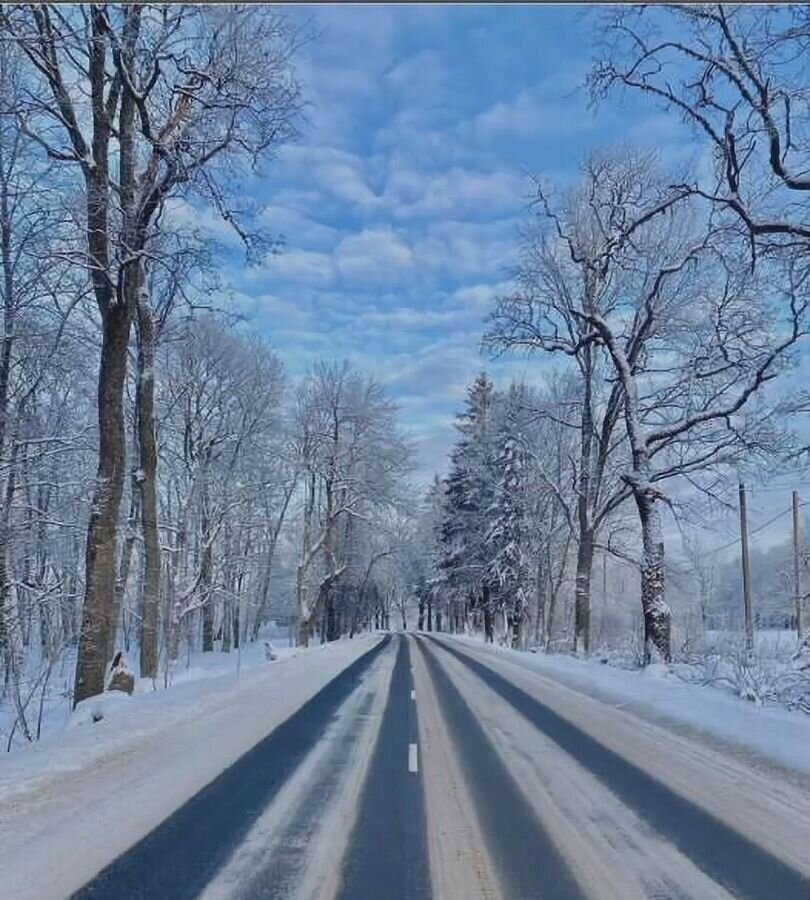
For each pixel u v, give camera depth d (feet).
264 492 147.33
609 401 97.76
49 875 17.16
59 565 83.56
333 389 153.69
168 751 31.53
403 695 53.47
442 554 216.54
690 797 24.80
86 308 72.18
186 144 48.06
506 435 161.48
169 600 107.96
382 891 16.70
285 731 37.19
